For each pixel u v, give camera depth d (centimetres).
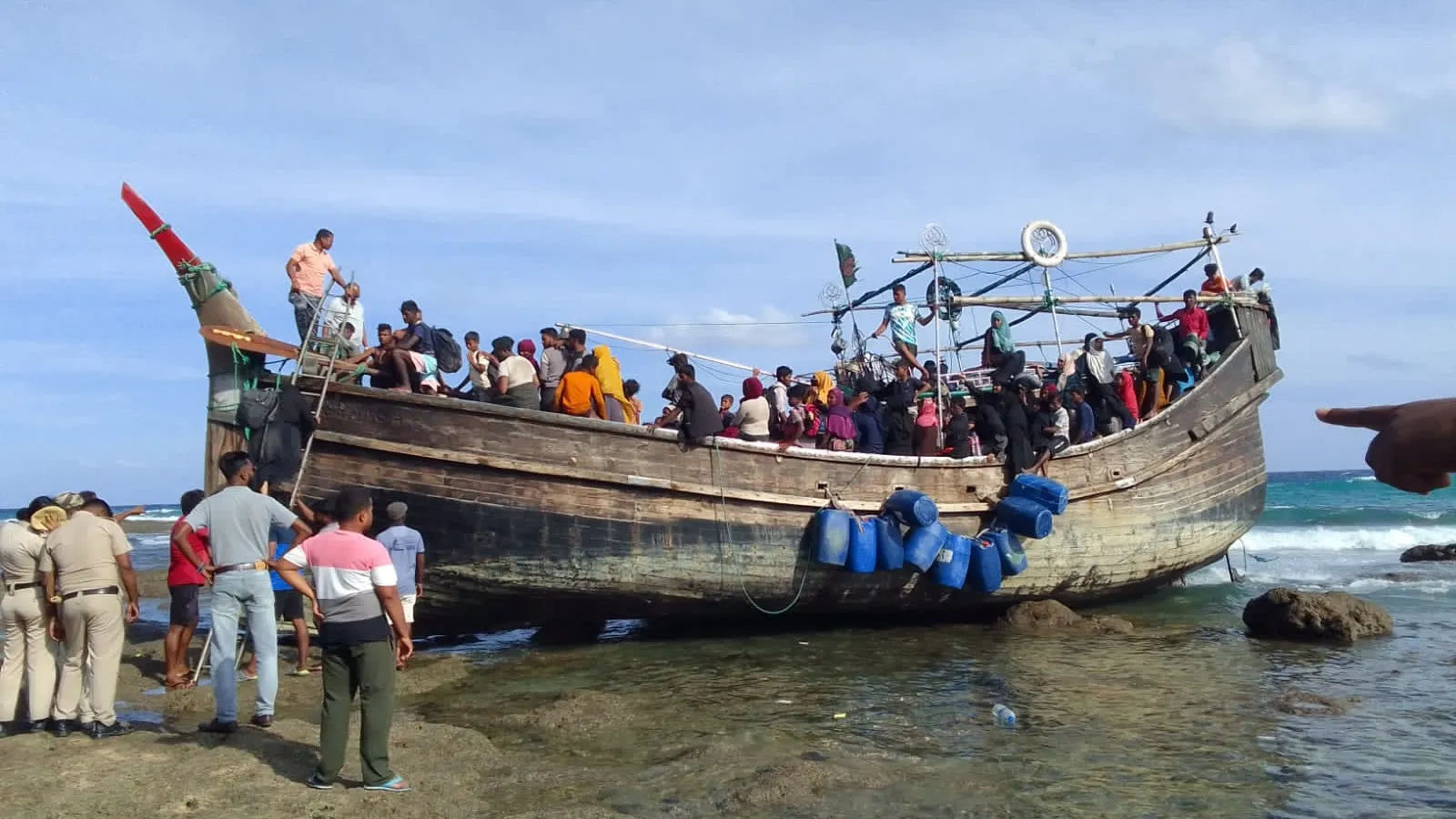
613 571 1224
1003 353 1611
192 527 838
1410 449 192
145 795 655
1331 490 6303
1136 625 1494
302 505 1095
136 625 1548
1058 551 1517
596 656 1271
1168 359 1683
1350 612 1349
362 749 687
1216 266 1791
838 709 970
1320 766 770
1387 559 2805
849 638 1400
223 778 694
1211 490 1747
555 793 715
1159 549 1656
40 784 672
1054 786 726
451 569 1183
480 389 1391
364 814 645
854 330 1870
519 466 1166
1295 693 1005
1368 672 1112
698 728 898
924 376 1602
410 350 1258
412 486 1147
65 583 817
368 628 683
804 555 1321
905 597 1416
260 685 848
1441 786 720
